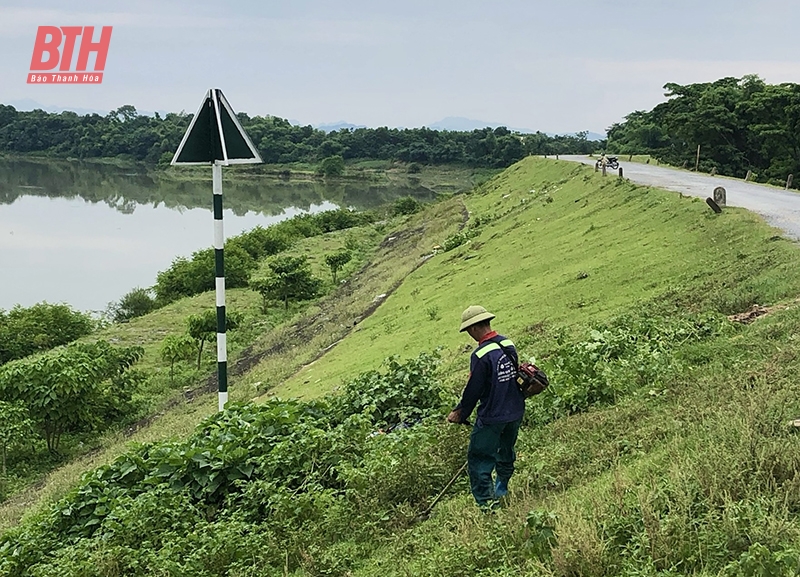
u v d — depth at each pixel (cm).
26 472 1569
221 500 792
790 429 542
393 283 2795
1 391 1614
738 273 1286
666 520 425
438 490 690
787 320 911
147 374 2198
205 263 3584
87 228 6078
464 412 562
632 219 2214
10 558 755
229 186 10188
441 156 12331
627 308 1333
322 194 9462
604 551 422
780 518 403
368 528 640
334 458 781
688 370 846
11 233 5662
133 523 715
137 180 10625
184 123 14112
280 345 2408
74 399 1673
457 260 2727
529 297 1716
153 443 957
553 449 702
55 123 14188
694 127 5084
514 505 549
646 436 648
